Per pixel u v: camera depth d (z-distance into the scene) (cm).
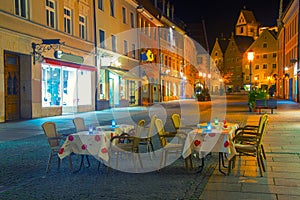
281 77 4997
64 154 711
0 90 1700
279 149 916
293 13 3897
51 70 2156
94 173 712
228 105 3438
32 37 1930
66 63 2209
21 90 1942
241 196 544
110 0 3044
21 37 1838
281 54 5178
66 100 2336
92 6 2686
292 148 930
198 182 638
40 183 641
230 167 687
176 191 584
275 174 670
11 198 556
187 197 551
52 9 2184
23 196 566
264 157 789
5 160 842
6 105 1833
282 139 1085
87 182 646
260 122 696
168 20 4891
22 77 1939
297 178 641
